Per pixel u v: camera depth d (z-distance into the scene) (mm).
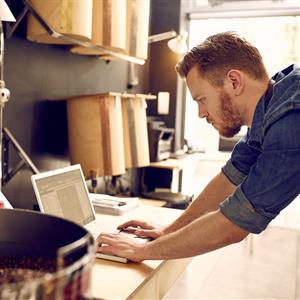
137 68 3799
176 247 1102
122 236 1247
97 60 2916
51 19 1784
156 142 3535
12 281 580
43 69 2277
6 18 1305
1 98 1487
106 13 2074
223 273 2900
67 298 475
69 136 2293
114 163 2264
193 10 4348
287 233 3842
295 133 975
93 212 1604
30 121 2197
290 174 980
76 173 1578
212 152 4656
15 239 716
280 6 4121
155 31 4137
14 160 2059
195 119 4582
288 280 2818
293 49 4184
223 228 1043
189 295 2541
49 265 646
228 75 1139
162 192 3521
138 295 1044
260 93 1142
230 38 1177
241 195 1029
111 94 2211
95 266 1134
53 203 1360
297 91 1004
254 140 1144
